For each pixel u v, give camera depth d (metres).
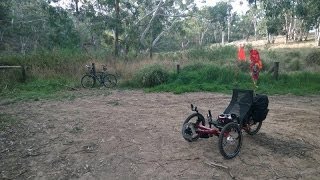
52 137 6.43
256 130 6.55
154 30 31.69
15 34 44.38
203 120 5.93
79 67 16.19
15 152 5.59
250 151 5.57
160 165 5.00
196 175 4.65
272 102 10.16
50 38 31.30
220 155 5.38
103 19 24.45
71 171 4.83
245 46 26.55
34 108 9.34
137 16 27.50
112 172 4.79
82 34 31.88
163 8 31.09
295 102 10.19
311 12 22.67
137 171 4.80
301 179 4.55
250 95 5.94
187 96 11.30
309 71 16.11
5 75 13.84
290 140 6.22
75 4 26.55
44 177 4.64
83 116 8.24
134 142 6.07
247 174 4.69
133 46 26.84
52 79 14.49
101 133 6.67
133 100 10.63
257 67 7.95
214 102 10.15
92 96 11.55
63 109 9.17
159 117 8.11
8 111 8.91
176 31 35.69
